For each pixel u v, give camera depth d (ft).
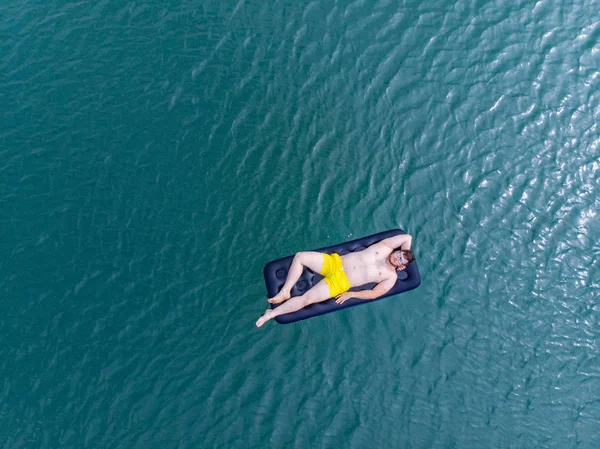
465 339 26.43
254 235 28.07
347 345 26.16
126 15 33.71
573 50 32.50
